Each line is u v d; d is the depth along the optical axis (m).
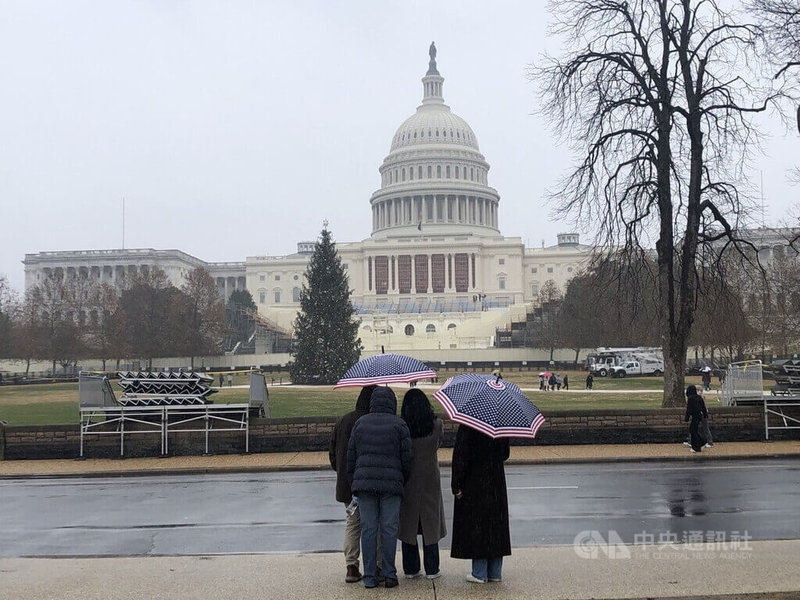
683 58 35.72
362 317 167.75
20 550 14.64
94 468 26.50
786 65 35.66
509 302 198.50
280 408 48.88
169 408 29.31
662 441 30.27
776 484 20.73
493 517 11.42
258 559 13.19
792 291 81.94
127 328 123.50
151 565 12.85
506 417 11.23
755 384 32.00
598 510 17.34
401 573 12.45
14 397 68.62
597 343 109.44
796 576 11.46
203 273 140.75
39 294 134.75
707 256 39.81
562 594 10.83
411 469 11.80
